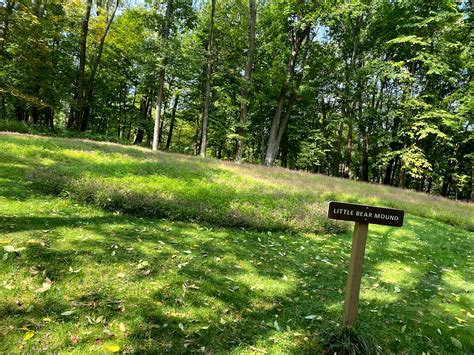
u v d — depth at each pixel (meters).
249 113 31.92
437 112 22.02
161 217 6.80
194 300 3.78
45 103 20.50
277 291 4.35
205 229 6.52
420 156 23.16
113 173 9.05
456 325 3.98
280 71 26.47
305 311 3.92
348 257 6.11
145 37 22.52
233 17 26.14
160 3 20.20
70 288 3.60
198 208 7.21
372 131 28.94
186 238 5.77
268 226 7.10
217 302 3.83
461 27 21.50
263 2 26.27
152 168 10.75
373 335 3.41
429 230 9.42
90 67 27.14
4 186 6.79
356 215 3.05
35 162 9.34
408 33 24.31
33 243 4.41
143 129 31.81
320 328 3.51
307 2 22.56
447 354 3.40
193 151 38.44
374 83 26.20
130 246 4.96
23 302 3.21
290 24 22.75
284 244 6.36
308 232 7.41
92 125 35.75
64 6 22.02
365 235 3.10
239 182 11.21
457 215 11.91
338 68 28.67
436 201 15.58
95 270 4.06
